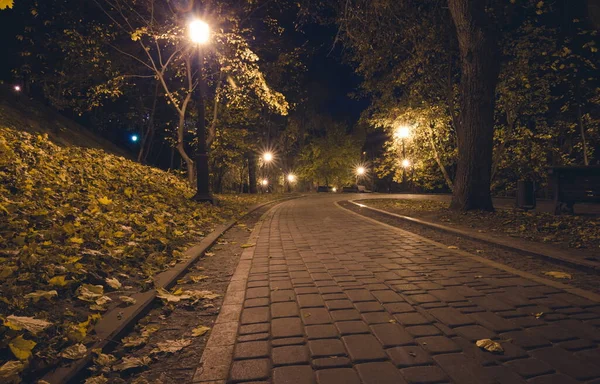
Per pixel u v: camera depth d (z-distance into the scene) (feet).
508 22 43.96
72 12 51.31
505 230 25.67
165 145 120.57
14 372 6.79
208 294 13.42
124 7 50.88
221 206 44.04
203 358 8.61
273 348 9.09
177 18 49.34
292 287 14.24
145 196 30.83
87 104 57.16
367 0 41.22
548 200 63.46
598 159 65.31
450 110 53.72
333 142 186.39
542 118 56.39
